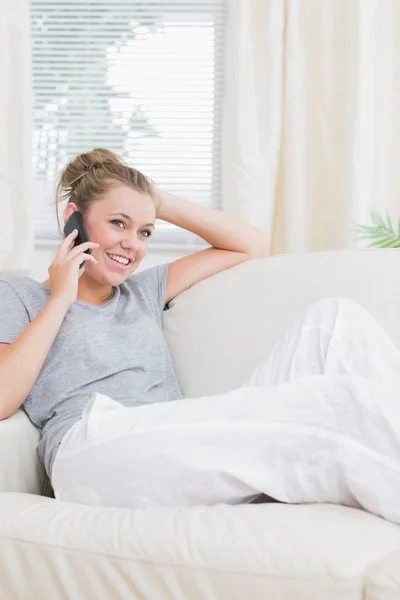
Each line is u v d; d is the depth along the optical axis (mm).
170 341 1977
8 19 3273
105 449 1372
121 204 1839
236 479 1296
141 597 1131
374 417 1219
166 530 1166
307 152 3338
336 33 3270
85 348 1742
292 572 1075
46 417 1685
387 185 3395
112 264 1856
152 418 1377
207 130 3539
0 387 1577
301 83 3287
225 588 1099
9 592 1186
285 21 3297
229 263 2162
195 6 3506
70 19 3551
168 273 2109
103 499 1379
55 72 3570
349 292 1934
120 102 3561
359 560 1070
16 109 3301
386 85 3350
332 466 1232
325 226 3359
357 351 1470
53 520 1218
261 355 1882
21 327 1737
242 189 3301
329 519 1170
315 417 1267
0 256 3307
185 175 3539
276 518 1170
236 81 3279
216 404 1353
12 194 3314
